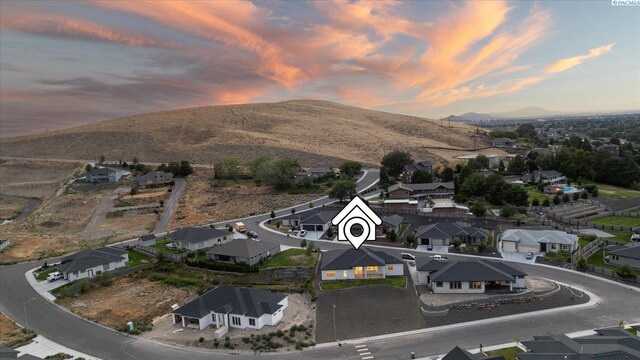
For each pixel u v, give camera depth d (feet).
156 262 296.10
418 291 225.97
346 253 256.11
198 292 242.17
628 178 481.46
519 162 532.32
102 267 281.74
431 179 479.41
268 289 236.84
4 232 413.39
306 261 275.39
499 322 188.96
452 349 159.12
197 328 200.13
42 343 191.42
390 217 343.26
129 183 558.97
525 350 162.20
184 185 550.77
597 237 296.71
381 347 174.70
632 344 147.95
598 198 406.62
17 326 209.67
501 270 226.17
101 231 408.67
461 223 323.57
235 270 265.95
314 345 179.32
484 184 411.95
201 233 324.60
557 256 263.70
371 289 228.63
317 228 351.46
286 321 201.26
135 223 425.69
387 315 201.16
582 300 205.98
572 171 497.05
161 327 203.62
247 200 479.00
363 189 486.79
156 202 486.79
